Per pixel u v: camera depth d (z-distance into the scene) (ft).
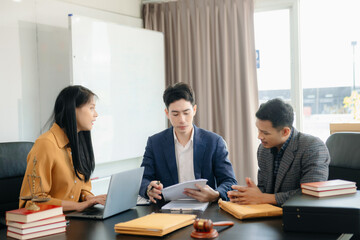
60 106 6.61
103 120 11.65
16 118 10.29
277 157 6.61
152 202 6.68
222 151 7.33
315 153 6.10
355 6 12.43
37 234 4.80
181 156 7.41
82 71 11.04
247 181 6.14
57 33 11.37
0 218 7.52
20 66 10.39
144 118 13.03
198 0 13.61
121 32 12.21
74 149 6.56
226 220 5.28
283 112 6.02
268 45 13.53
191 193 6.24
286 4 13.09
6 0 10.08
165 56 14.43
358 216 4.51
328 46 12.82
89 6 12.36
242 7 12.91
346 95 12.70
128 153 12.49
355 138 7.10
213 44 13.48
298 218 4.70
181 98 6.96
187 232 4.77
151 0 14.34
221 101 13.44
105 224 5.34
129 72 12.48
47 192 6.32
